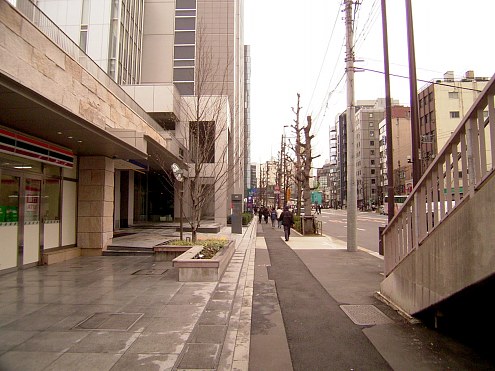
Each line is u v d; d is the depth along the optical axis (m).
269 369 4.30
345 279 9.67
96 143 11.06
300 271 10.91
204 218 34.34
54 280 8.66
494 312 5.40
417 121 10.59
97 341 4.73
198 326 5.39
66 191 12.38
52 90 9.77
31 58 8.79
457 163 4.89
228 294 7.34
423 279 5.59
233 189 37.09
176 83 36.03
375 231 28.33
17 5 8.87
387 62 13.46
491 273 3.90
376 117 97.94
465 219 4.42
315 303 7.29
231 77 36.53
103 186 13.02
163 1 37.03
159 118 27.78
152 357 4.25
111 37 25.47
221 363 4.31
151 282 8.46
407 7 10.83
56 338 4.84
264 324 5.98
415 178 10.50
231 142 29.77
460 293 4.60
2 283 8.31
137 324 5.43
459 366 4.29
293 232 27.41
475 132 4.37
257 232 28.73
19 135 9.38
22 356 4.25
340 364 4.41
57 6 25.23
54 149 11.09
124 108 15.53
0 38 7.60
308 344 5.08
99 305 6.47
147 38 36.47
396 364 4.38
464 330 5.53
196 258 9.13
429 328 5.66
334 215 65.50
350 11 15.88
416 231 5.91
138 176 28.69
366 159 96.94
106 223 13.28
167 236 17.72
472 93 54.78
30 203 10.41
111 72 25.27
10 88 6.20
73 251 12.38
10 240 9.56
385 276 7.51
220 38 36.81
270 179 95.88
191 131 15.81
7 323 5.44
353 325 5.88
